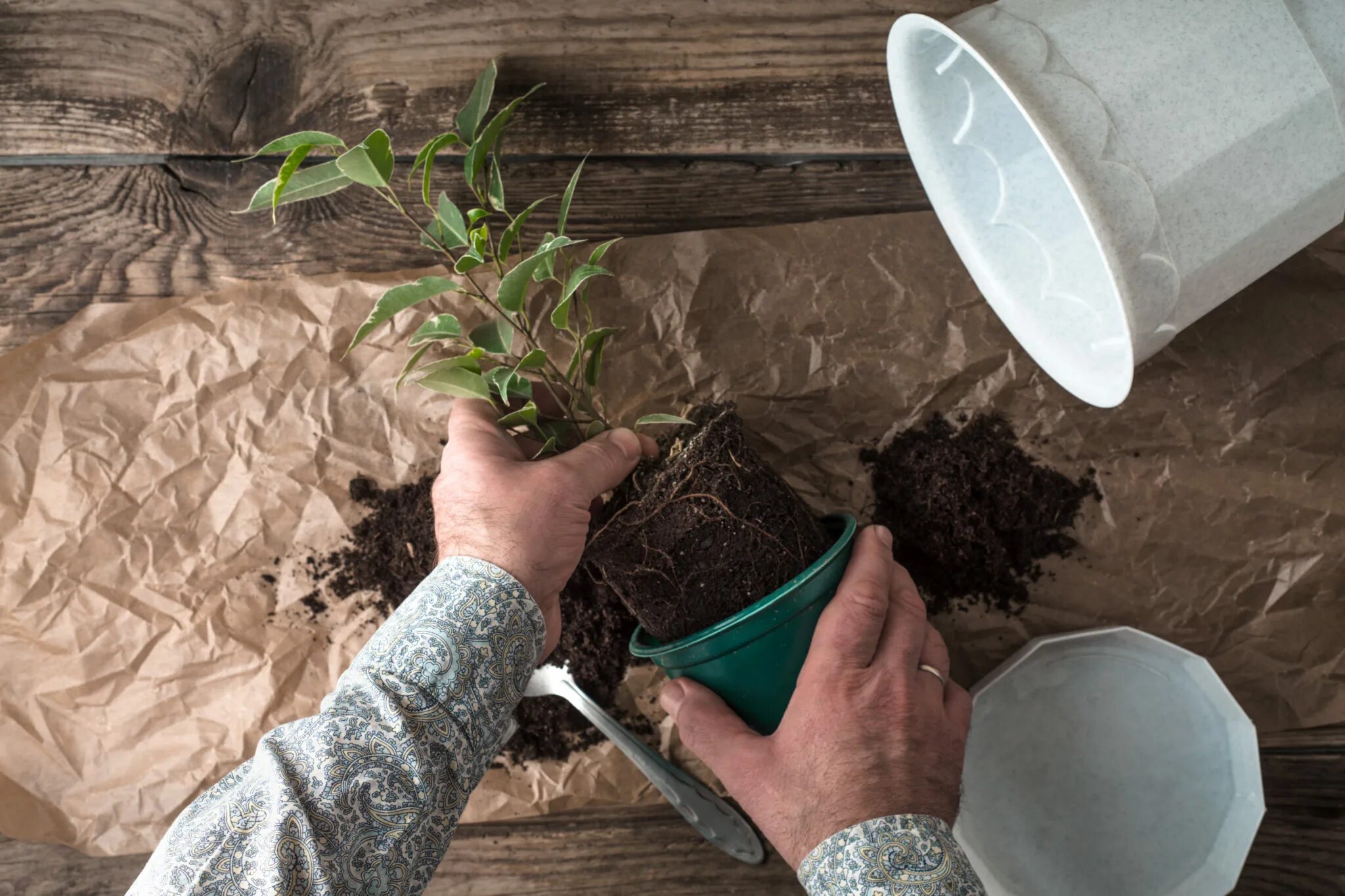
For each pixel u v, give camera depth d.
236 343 1.08
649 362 1.09
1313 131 0.77
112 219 1.10
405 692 0.64
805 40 1.09
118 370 1.08
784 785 0.76
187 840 0.57
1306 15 0.76
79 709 1.06
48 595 1.07
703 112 1.10
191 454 1.08
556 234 1.10
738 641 0.81
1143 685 1.03
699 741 0.82
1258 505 1.05
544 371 0.87
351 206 1.10
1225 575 1.05
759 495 0.84
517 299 0.77
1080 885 1.03
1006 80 0.74
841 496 1.09
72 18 1.09
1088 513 1.07
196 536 1.08
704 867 1.08
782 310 1.09
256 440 1.08
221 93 1.09
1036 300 0.98
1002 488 1.07
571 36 1.09
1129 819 1.03
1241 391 1.06
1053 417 1.07
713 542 0.82
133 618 1.07
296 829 0.56
